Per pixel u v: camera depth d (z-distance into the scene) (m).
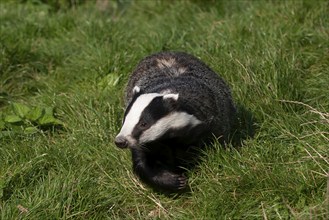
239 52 16.62
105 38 18.83
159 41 18.00
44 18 20.75
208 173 12.68
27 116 15.13
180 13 20.22
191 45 18.06
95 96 16.12
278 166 12.42
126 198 12.84
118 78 16.84
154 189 12.95
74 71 17.75
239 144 13.59
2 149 14.06
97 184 13.01
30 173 13.23
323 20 17.86
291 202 11.78
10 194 12.84
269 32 17.41
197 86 12.76
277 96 14.68
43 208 12.07
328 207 10.89
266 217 11.40
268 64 15.40
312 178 11.99
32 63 18.09
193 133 12.29
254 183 12.12
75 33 19.53
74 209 12.27
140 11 21.31
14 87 17.38
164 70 13.85
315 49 16.95
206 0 20.48
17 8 21.44
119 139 11.71
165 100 11.88
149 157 12.53
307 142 13.12
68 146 14.18
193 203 12.38
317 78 15.73
